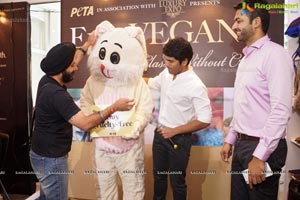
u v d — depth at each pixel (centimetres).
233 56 175
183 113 158
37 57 222
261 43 127
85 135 199
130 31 161
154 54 181
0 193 231
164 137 158
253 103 129
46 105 136
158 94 179
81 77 186
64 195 148
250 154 130
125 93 162
